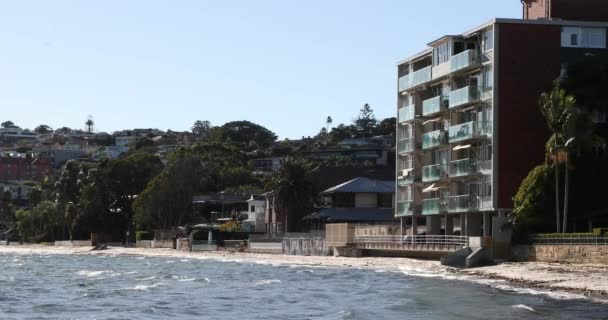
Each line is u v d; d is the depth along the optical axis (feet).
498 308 173.68
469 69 317.83
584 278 216.95
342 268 322.75
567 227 276.82
